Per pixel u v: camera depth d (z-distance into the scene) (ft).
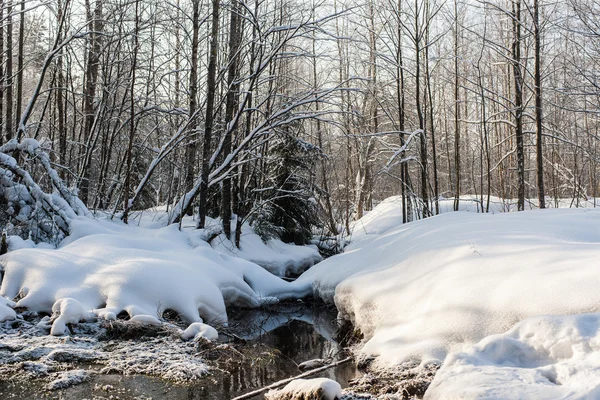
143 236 39.93
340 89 46.55
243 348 26.61
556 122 71.77
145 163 71.56
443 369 16.28
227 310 34.73
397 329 22.70
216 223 48.47
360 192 87.04
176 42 63.05
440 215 35.32
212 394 19.79
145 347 24.50
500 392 13.67
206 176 43.91
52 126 71.46
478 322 19.54
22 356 22.41
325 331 31.42
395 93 77.05
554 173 76.69
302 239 56.24
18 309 27.14
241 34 52.24
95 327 25.90
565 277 18.86
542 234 24.34
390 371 19.89
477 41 66.64
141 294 27.61
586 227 25.31
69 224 38.22
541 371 14.80
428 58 58.49
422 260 26.37
